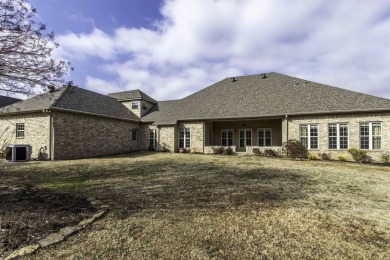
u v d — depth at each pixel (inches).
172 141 869.2
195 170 430.6
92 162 556.7
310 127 682.2
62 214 186.7
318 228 168.6
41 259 121.1
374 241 149.7
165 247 137.6
